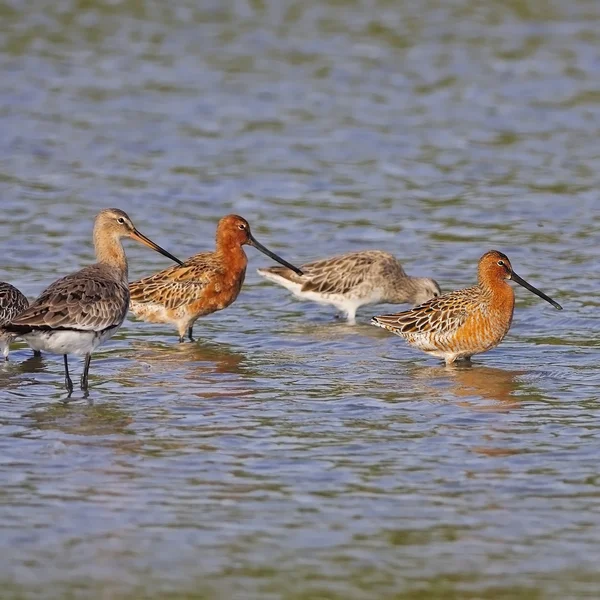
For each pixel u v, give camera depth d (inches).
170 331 716.7
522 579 386.9
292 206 970.7
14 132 1139.3
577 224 918.4
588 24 1531.7
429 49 1435.8
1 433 518.3
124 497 448.8
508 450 497.4
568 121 1200.2
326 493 452.8
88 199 970.1
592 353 655.1
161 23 1523.1
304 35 1487.5
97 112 1211.2
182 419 539.2
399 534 418.3
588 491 454.0
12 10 1533.0
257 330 721.0
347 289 759.1
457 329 633.0
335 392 584.1
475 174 1049.5
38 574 389.1
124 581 385.1
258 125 1187.9
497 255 636.1
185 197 986.1
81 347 582.6
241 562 398.0
